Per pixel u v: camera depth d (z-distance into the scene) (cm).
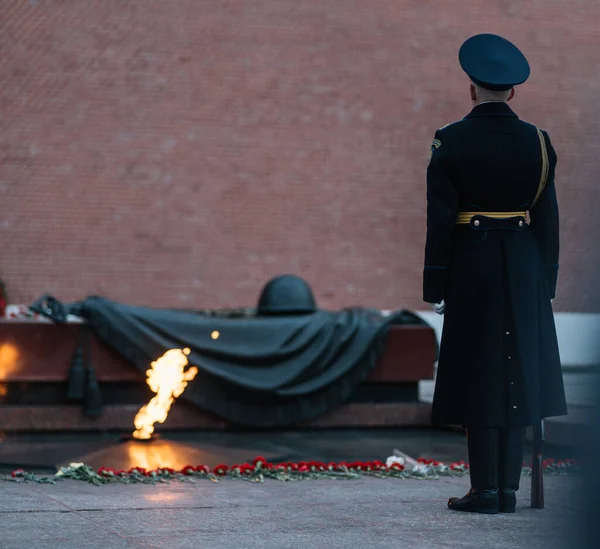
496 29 2575
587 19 2622
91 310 1493
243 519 608
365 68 2520
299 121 2480
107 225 2356
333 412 1580
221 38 2436
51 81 2334
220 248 2427
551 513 648
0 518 598
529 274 662
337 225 2502
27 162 2317
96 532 550
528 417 644
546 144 679
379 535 557
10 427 1446
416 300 2541
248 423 1522
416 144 2544
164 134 2397
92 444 1296
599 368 265
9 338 1469
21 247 2308
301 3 2484
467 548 519
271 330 1561
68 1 2348
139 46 2386
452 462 1152
